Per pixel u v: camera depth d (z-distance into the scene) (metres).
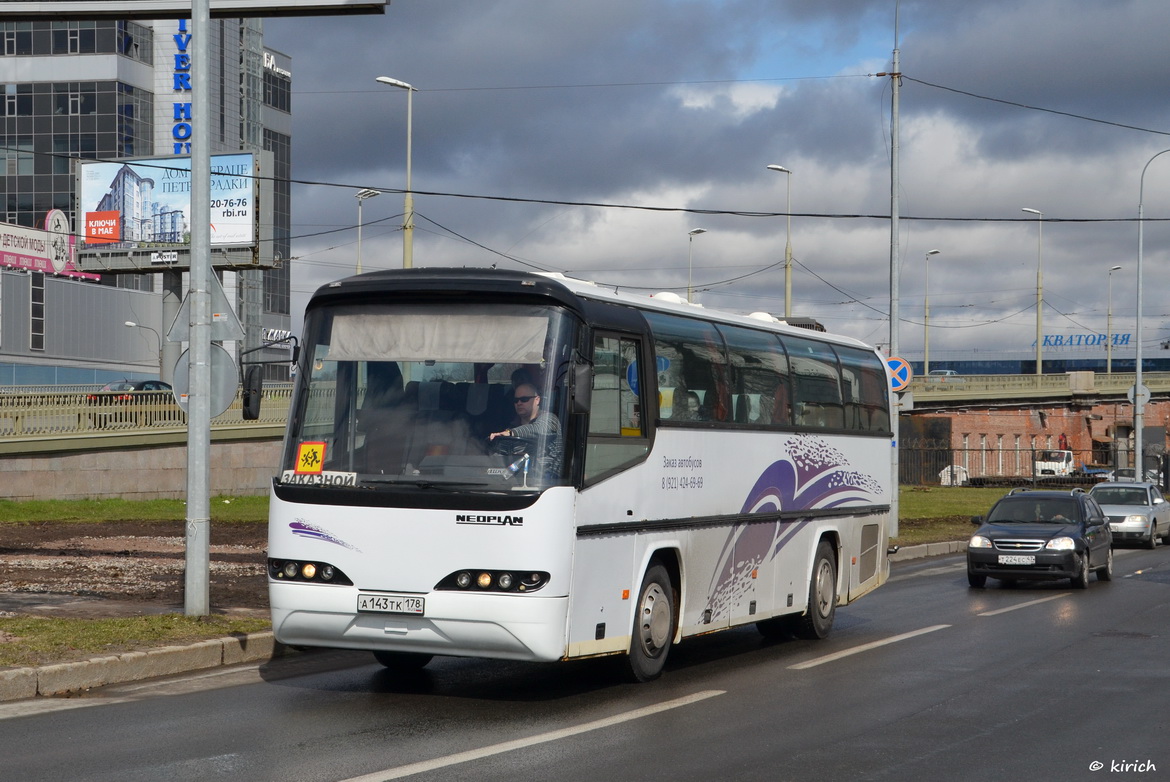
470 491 8.98
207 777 6.88
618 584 9.89
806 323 16.41
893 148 28.48
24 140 85.50
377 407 9.44
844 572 14.64
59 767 7.12
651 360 10.59
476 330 9.43
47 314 70.75
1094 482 60.41
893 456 27.02
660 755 7.58
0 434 29.61
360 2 13.63
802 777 7.07
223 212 46.22
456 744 7.84
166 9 13.62
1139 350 46.44
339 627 9.20
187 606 12.27
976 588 19.84
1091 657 11.98
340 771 7.04
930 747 7.87
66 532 23.61
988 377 69.12
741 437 12.19
